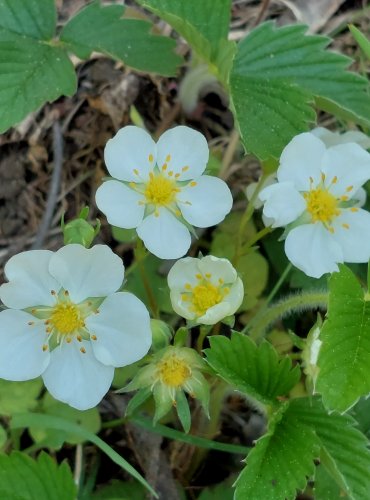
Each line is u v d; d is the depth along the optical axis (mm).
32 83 88
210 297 73
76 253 68
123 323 70
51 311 71
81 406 71
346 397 68
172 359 71
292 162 77
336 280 70
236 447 82
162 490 86
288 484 70
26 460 73
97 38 91
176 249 76
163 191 76
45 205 101
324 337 69
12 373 71
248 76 90
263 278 92
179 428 88
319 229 78
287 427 74
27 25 90
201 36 85
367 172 79
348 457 73
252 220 97
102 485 87
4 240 99
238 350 73
